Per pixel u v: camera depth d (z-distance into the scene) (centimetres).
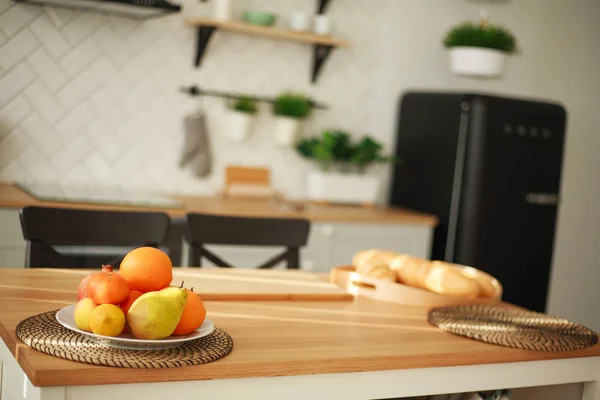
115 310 124
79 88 348
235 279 199
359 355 139
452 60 406
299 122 398
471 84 445
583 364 165
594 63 487
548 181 398
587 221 503
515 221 388
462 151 378
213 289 182
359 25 407
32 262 213
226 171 384
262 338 146
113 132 357
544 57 469
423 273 198
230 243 240
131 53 356
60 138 347
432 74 430
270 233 244
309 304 181
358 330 160
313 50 396
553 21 468
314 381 135
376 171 423
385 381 142
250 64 384
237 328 152
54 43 341
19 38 335
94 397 116
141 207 310
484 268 383
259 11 366
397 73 421
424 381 147
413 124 409
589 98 489
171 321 125
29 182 343
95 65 350
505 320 177
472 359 150
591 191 501
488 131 375
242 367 126
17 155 340
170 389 122
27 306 153
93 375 115
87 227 220
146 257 134
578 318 508
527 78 466
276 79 391
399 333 160
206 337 139
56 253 218
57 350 120
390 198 425
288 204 370
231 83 381
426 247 383
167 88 366
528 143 387
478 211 377
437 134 392
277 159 398
